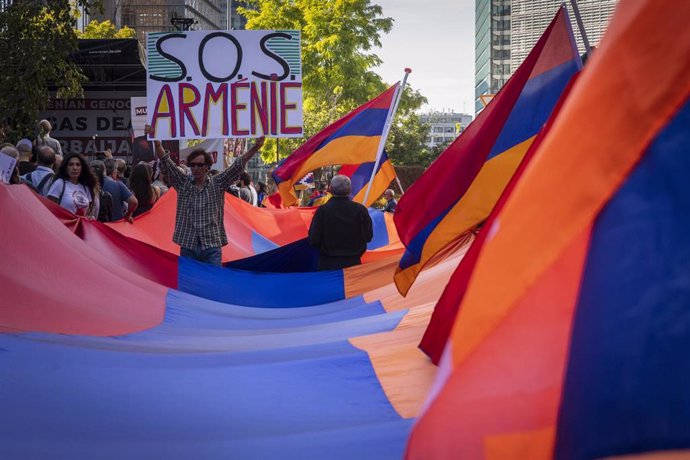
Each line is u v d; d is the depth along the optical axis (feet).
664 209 5.75
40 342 14.73
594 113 5.69
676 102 5.63
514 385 5.73
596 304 5.80
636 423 5.79
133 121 79.66
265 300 29.07
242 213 48.21
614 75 5.67
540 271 5.77
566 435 5.74
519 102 16.89
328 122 175.52
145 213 38.99
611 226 5.80
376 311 23.59
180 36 43.86
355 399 12.55
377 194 41.60
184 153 76.38
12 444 10.13
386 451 9.69
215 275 29.32
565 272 5.79
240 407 12.07
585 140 5.71
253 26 181.57
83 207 31.55
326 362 14.28
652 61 5.64
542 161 5.73
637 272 5.78
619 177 5.74
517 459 5.75
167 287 26.05
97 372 13.26
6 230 20.08
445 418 5.74
